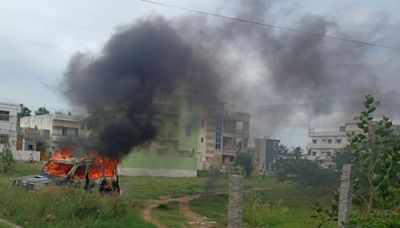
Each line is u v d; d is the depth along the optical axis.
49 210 11.92
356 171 5.87
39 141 63.31
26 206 12.20
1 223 11.27
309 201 24.84
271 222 15.66
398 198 5.48
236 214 5.89
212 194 27.78
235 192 5.95
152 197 23.80
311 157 37.81
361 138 5.87
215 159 50.97
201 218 16.59
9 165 32.59
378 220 5.29
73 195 12.98
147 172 43.53
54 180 16.77
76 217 11.80
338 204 6.20
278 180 35.34
